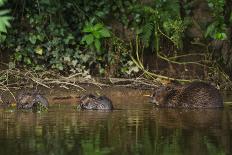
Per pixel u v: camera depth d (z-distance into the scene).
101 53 18.59
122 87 17.64
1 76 17.20
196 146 10.34
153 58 19.09
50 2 18.22
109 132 11.55
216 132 11.59
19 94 15.53
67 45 18.48
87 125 12.31
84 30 17.95
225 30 18.70
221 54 19.27
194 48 19.34
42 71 18.20
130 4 19.06
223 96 17.16
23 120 12.92
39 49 18.33
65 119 13.09
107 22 19.03
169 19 18.62
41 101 14.80
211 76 18.92
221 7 18.66
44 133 11.41
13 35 18.30
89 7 18.70
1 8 18.17
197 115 13.80
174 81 18.42
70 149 10.07
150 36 19.02
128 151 9.95
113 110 14.57
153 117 13.45
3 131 11.62
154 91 16.06
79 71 18.39
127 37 19.03
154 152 9.89
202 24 19.47
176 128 12.01
